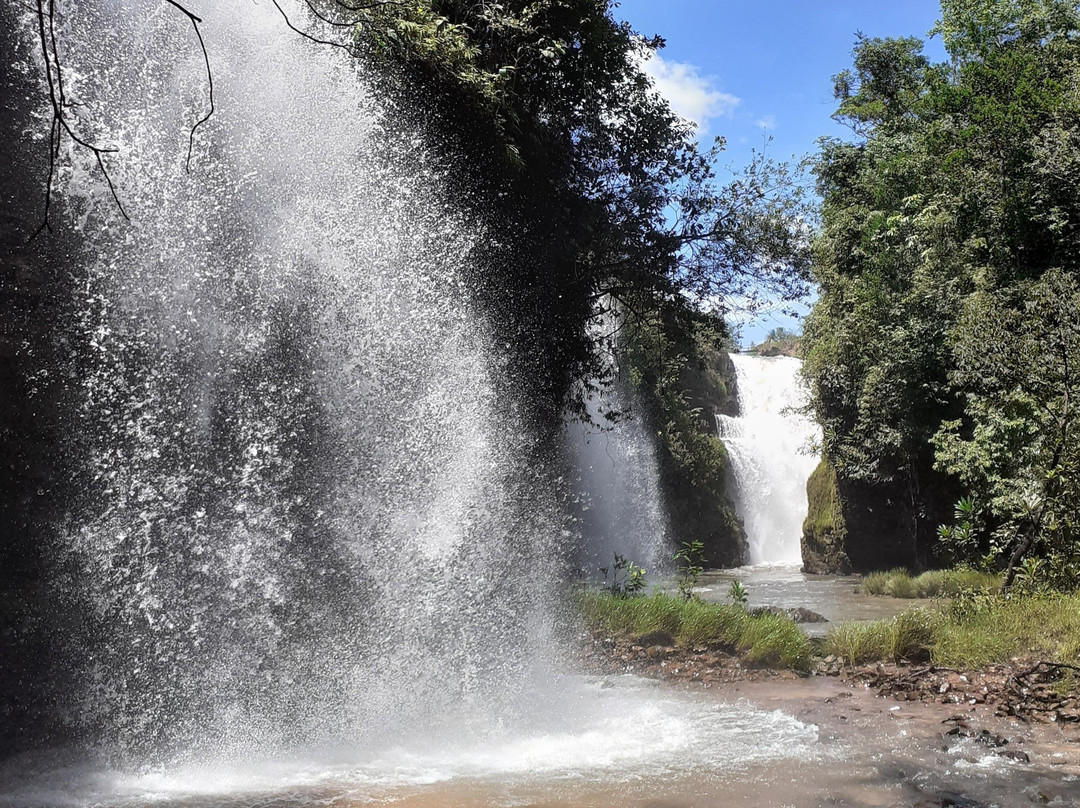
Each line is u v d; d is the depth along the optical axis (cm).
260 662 602
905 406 2102
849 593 1877
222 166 687
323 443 721
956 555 1705
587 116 1372
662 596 973
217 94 688
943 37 2105
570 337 1348
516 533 935
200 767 487
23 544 536
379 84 857
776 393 3950
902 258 2192
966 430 2031
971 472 1480
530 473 1066
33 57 586
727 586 2186
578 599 956
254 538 646
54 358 574
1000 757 488
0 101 574
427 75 946
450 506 806
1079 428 975
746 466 3631
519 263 1145
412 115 919
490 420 927
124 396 607
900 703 647
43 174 586
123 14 636
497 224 1081
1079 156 1560
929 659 801
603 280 1446
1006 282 1662
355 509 722
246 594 626
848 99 2805
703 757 499
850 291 2394
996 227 1722
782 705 645
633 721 591
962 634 796
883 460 2286
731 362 4066
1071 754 494
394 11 830
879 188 2328
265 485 668
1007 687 655
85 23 614
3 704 499
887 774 459
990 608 860
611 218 1402
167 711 546
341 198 788
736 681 741
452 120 992
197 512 625
